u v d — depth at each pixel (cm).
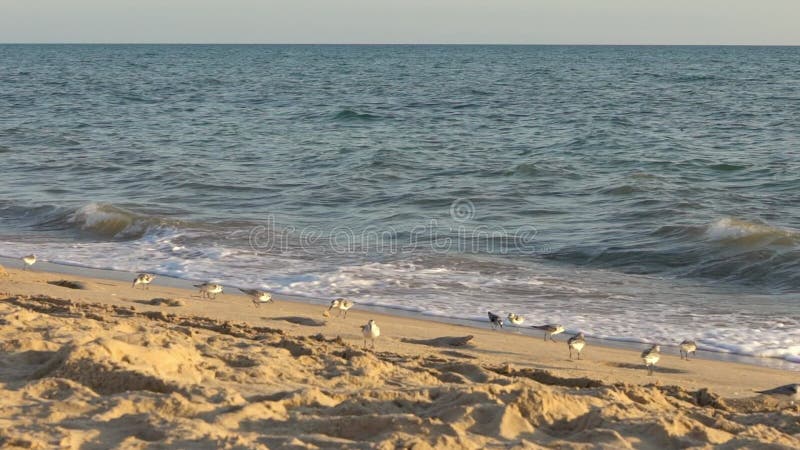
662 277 2567
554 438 948
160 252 2839
